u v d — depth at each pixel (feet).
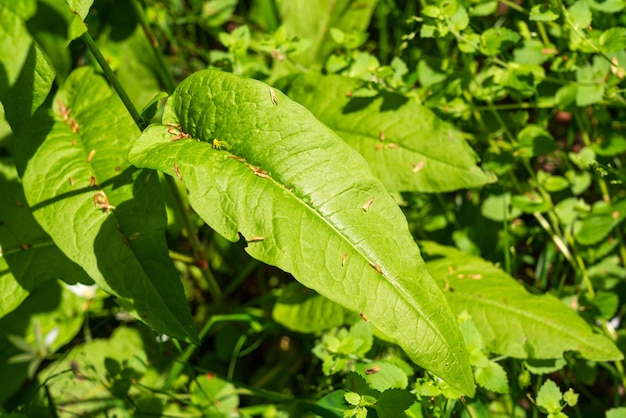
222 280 3.03
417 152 2.53
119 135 2.43
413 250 2.18
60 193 2.35
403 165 2.53
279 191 2.17
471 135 2.73
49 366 2.76
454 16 2.50
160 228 2.29
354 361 2.42
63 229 2.31
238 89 2.21
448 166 2.51
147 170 2.32
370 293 2.16
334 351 2.39
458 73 2.58
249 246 2.16
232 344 2.86
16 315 2.77
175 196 2.55
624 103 2.60
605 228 2.61
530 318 2.46
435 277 2.59
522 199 2.63
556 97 2.58
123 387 2.56
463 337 2.30
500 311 2.48
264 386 2.80
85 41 2.27
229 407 2.60
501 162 2.62
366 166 2.19
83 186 2.35
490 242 2.78
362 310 2.15
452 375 2.19
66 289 2.81
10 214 2.52
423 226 2.84
